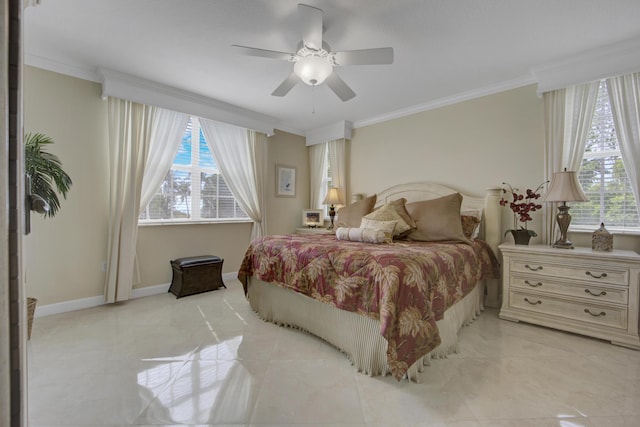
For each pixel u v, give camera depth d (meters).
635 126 2.34
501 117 3.08
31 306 2.17
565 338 2.24
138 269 3.21
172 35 2.25
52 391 1.58
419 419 1.38
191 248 3.69
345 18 2.02
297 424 1.35
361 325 1.85
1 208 0.44
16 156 0.49
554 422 1.36
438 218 2.85
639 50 2.25
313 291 2.12
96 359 1.92
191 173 3.73
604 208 2.56
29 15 2.02
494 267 2.90
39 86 2.60
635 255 2.08
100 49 2.46
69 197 2.77
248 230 4.30
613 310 2.12
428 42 2.31
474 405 1.47
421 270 1.76
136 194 3.06
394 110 3.90
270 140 4.52
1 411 0.45
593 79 2.46
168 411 1.43
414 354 1.57
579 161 2.60
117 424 1.35
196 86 3.15
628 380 1.68
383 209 3.06
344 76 2.90
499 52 2.46
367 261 1.85
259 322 2.58
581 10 1.93
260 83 3.08
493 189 2.96
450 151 3.45
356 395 1.56
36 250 2.61
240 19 2.05
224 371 1.79
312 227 4.76
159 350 2.05
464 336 2.28
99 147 2.93
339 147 4.51
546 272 2.41
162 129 3.32
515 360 1.91
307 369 1.82
